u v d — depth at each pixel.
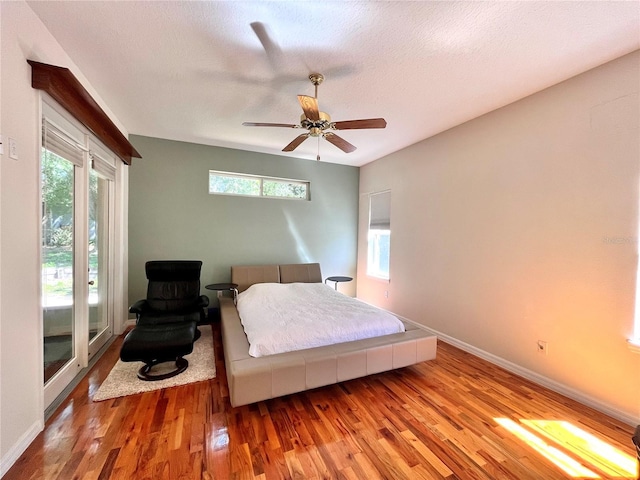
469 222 3.13
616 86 2.00
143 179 3.85
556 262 2.35
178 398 2.13
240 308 3.24
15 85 1.52
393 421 1.91
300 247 4.94
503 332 2.76
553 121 2.37
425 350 2.58
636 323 1.92
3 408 1.44
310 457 1.58
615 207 2.01
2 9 1.42
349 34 1.80
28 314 1.62
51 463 1.49
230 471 1.47
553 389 2.34
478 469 1.53
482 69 2.16
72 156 2.25
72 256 2.35
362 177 5.31
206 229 4.24
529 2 1.52
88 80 2.40
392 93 2.55
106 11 1.65
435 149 3.59
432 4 1.55
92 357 2.78
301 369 2.05
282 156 4.72
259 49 1.98
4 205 1.45
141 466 1.49
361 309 2.96
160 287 3.36
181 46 1.96
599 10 1.56
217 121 3.28
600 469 1.55
